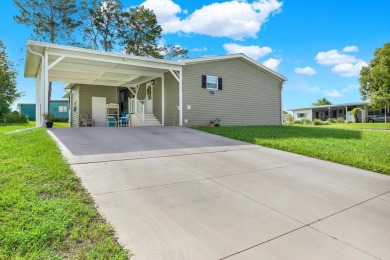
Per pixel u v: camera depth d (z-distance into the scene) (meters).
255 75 15.52
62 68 12.20
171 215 3.21
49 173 4.19
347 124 26.30
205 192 4.02
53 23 20.09
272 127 13.45
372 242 2.79
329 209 3.60
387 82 23.94
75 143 6.97
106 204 3.40
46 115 9.65
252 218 3.24
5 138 6.97
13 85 25.17
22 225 2.64
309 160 6.43
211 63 13.75
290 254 2.51
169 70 12.48
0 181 3.74
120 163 5.30
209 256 2.42
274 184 4.54
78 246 2.45
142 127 11.46
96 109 17.08
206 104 13.55
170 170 5.03
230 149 7.30
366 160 6.15
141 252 2.45
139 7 24.30
